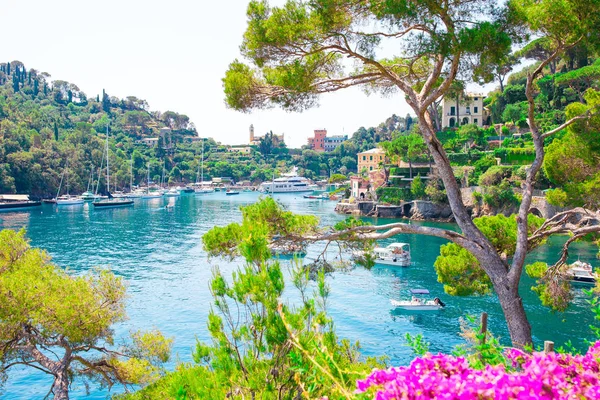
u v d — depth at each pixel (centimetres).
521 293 4019
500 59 1215
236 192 19112
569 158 1619
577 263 4388
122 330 3244
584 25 1179
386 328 3378
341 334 3250
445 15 1194
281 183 19125
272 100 1483
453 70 1219
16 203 12119
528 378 412
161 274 4875
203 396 678
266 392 689
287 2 1309
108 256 5819
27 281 1480
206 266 5253
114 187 17588
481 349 612
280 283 768
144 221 9606
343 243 1344
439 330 3341
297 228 1273
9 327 1413
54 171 14262
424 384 409
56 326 1434
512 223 1553
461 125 11131
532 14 1222
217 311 3572
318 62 1371
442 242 7019
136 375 1623
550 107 9719
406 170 10594
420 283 4628
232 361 734
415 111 1312
